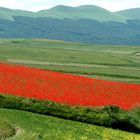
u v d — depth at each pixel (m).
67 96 50.22
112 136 37.06
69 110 43.78
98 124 42.81
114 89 58.19
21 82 53.72
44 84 54.53
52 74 62.09
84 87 56.53
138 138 37.81
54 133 33.69
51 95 49.41
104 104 50.00
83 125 40.66
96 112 44.00
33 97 47.59
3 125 32.72
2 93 46.78
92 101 50.34
